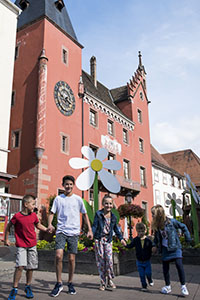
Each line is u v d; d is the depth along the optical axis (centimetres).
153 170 3078
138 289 501
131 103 2736
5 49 1466
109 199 525
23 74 1802
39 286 512
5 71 1440
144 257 507
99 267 502
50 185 1576
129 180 2373
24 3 2056
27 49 1845
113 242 705
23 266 408
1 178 1281
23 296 426
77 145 1870
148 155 2856
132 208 1250
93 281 575
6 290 470
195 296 448
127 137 2559
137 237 526
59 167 1670
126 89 2894
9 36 1505
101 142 2145
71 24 2150
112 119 2364
